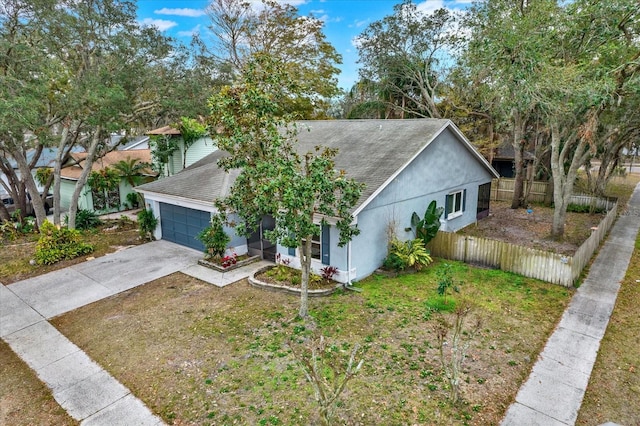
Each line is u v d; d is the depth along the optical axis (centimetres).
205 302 1079
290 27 2989
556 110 1392
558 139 1545
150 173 2480
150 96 1847
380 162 1328
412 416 623
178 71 1853
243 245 1466
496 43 1403
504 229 1817
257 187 870
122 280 1272
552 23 1378
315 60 3041
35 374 777
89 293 1177
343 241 955
